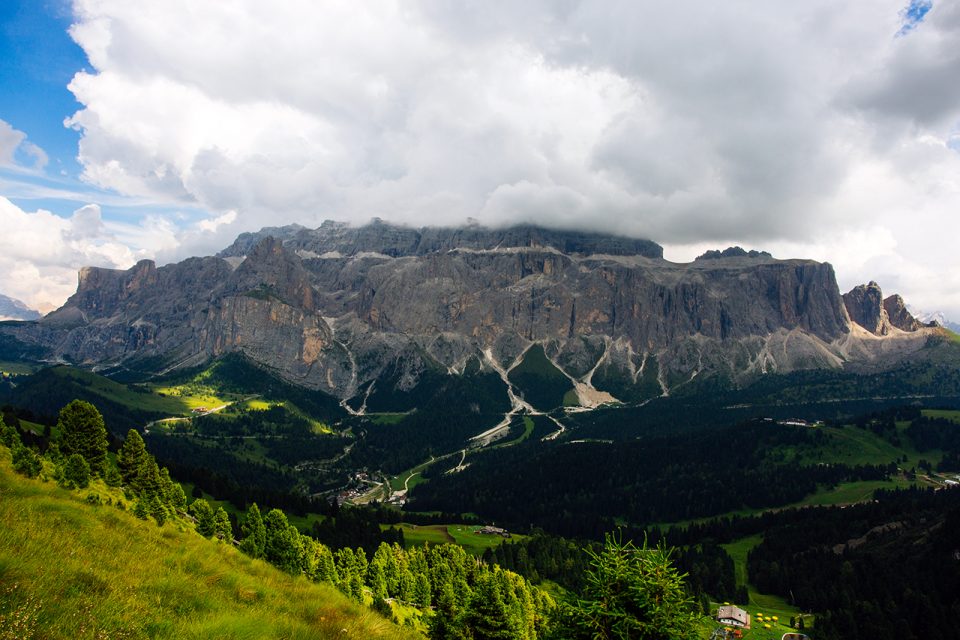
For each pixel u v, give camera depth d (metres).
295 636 20.86
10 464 54.12
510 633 54.84
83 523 30.25
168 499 103.38
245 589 26.64
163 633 17.53
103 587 20.09
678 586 22.88
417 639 28.05
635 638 22.12
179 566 27.59
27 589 17.34
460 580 113.94
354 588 86.81
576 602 23.03
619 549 23.78
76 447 96.44
